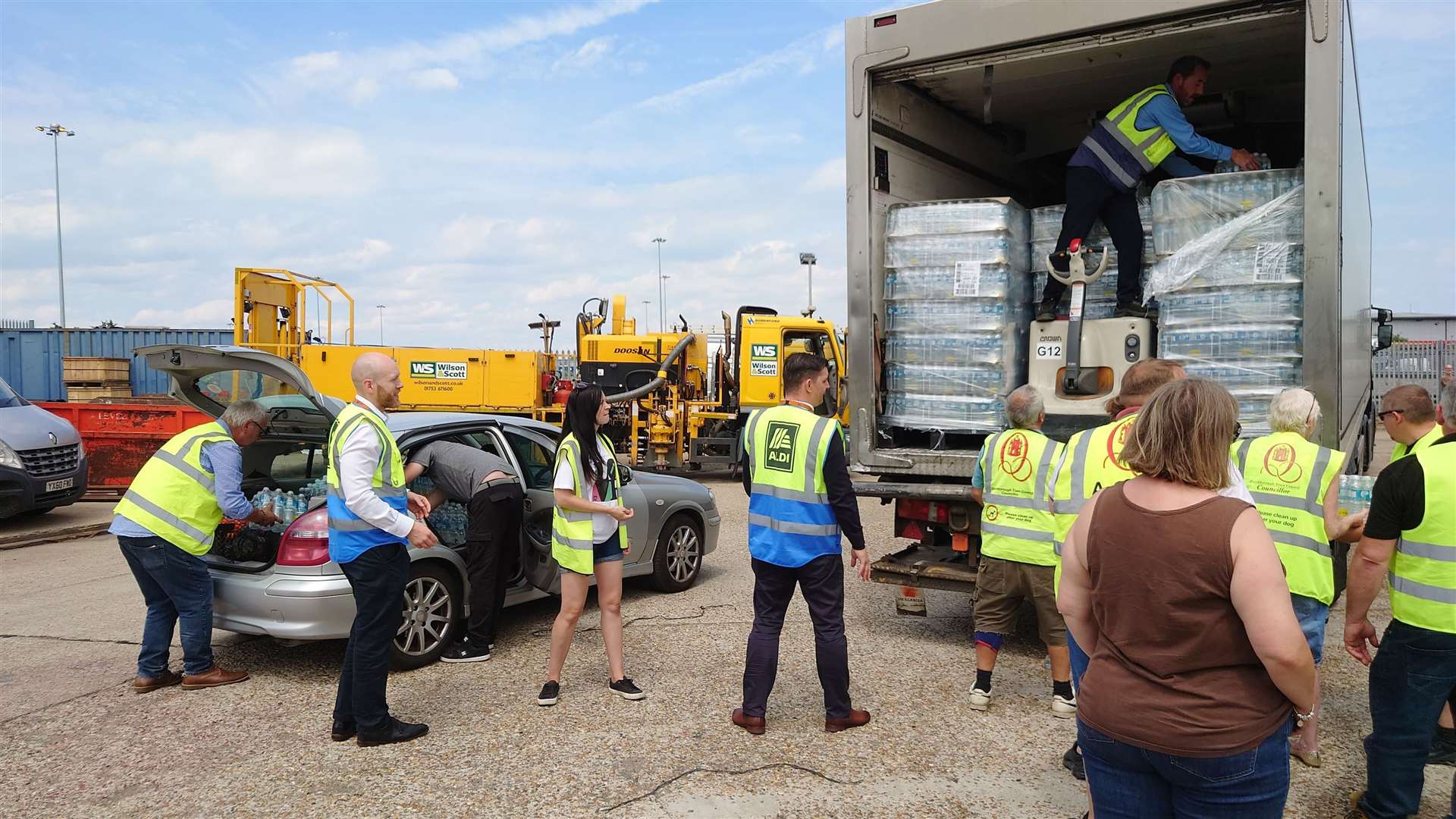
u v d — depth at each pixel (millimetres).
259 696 4637
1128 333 5184
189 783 3613
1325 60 4371
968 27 5273
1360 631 3213
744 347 13617
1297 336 4574
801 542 4023
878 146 5840
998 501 4355
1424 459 3041
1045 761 3791
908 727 4164
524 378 14891
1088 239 5691
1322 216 4395
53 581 7691
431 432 5422
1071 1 4961
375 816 3330
